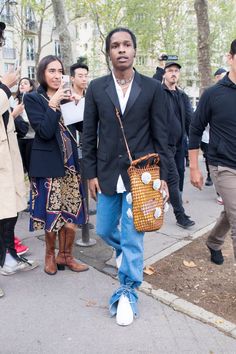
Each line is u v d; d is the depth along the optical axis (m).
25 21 23.27
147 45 25.06
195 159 3.57
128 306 2.97
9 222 3.66
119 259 3.33
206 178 7.61
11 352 2.66
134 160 2.84
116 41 2.74
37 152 3.51
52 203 3.57
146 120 2.88
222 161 3.26
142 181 2.79
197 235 4.68
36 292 3.42
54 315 3.08
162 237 4.61
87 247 4.34
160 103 2.88
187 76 33.75
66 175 3.65
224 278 3.64
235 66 3.07
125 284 3.05
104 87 2.87
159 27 24.80
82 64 4.91
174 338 2.79
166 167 2.96
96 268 3.85
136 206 2.78
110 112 2.83
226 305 3.18
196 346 2.71
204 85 10.31
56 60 3.55
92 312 3.11
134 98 2.79
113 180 2.92
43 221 3.64
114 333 2.85
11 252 3.74
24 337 2.82
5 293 3.40
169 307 3.17
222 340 2.77
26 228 5.00
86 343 2.74
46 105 3.51
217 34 28.27
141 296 3.32
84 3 19.33
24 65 29.84
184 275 3.69
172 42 26.25
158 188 2.85
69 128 3.63
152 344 2.73
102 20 21.19
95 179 3.06
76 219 3.73
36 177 3.56
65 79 3.48
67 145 3.62
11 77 3.25
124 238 2.93
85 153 3.05
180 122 4.96
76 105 3.54
